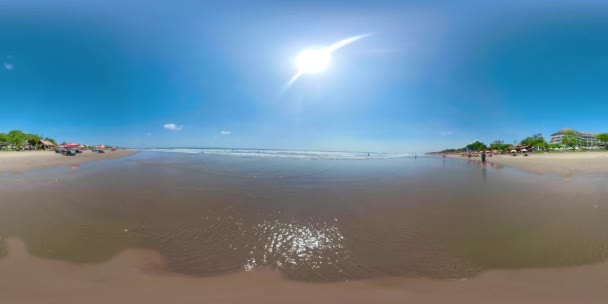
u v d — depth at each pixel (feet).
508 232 19.34
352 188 37.37
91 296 11.69
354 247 16.90
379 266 14.56
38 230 19.63
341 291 12.29
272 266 14.55
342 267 14.46
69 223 21.24
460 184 41.27
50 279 12.98
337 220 22.30
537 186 38.86
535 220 22.03
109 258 15.31
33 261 14.78
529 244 17.22
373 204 27.94
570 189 36.04
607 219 21.97
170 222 21.62
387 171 61.93
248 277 13.46
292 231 19.70
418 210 25.46
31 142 252.42
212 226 20.74
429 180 45.80
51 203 27.48
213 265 14.65
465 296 11.87
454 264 14.74
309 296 11.89
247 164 78.59
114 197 30.45
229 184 40.19
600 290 12.15
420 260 15.20
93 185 38.52
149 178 46.32
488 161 110.93
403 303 11.40
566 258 15.24
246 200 29.43
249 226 20.76
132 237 18.51
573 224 20.81
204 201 28.78
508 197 31.04
